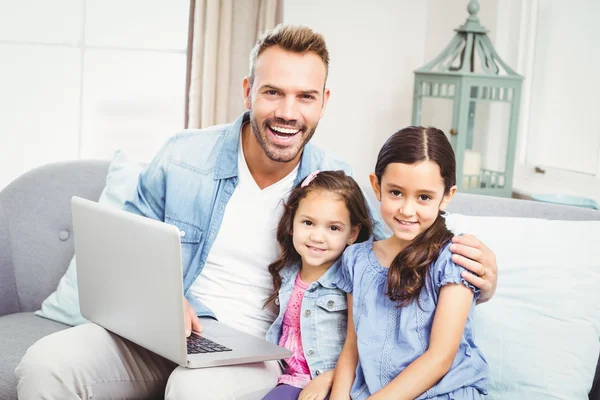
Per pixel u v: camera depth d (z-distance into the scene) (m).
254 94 1.85
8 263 2.33
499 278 1.76
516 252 1.78
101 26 3.50
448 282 1.57
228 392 1.59
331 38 3.30
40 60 3.49
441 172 1.60
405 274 1.62
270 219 1.92
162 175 2.01
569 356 1.65
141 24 3.51
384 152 1.64
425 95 2.90
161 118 3.57
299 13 3.25
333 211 1.79
